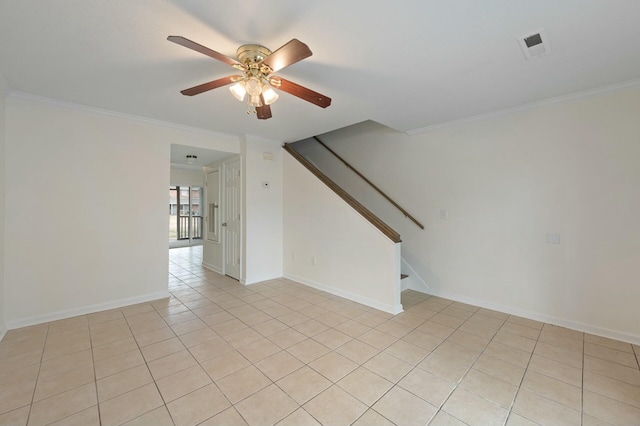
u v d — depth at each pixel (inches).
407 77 90.7
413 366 83.4
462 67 84.4
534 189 115.0
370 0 57.1
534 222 115.3
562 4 58.3
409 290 155.4
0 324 100.1
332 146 197.5
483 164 128.2
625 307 97.3
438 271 145.3
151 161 137.8
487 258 128.6
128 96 107.0
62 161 115.1
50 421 61.3
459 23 64.5
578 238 105.7
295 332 105.7
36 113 109.2
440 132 142.3
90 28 66.2
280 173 184.2
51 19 62.7
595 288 102.7
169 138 143.6
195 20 63.4
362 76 90.1
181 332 105.0
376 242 130.3
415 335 103.2
